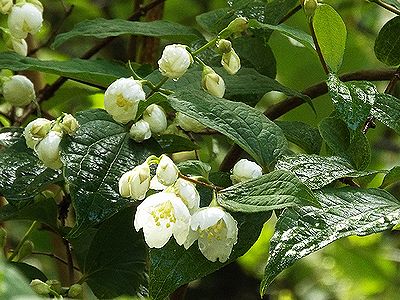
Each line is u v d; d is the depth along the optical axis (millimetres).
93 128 622
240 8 771
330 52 669
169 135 667
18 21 688
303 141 708
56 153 606
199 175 595
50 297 664
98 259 686
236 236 567
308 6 651
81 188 595
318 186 578
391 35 730
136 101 610
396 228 578
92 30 763
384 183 617
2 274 389
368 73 751
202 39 749
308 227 551
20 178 643
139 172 557
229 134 595
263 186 553
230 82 708
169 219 558
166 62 613
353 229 550
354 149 630
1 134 690
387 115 647
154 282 589
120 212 681
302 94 725
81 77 728
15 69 708
